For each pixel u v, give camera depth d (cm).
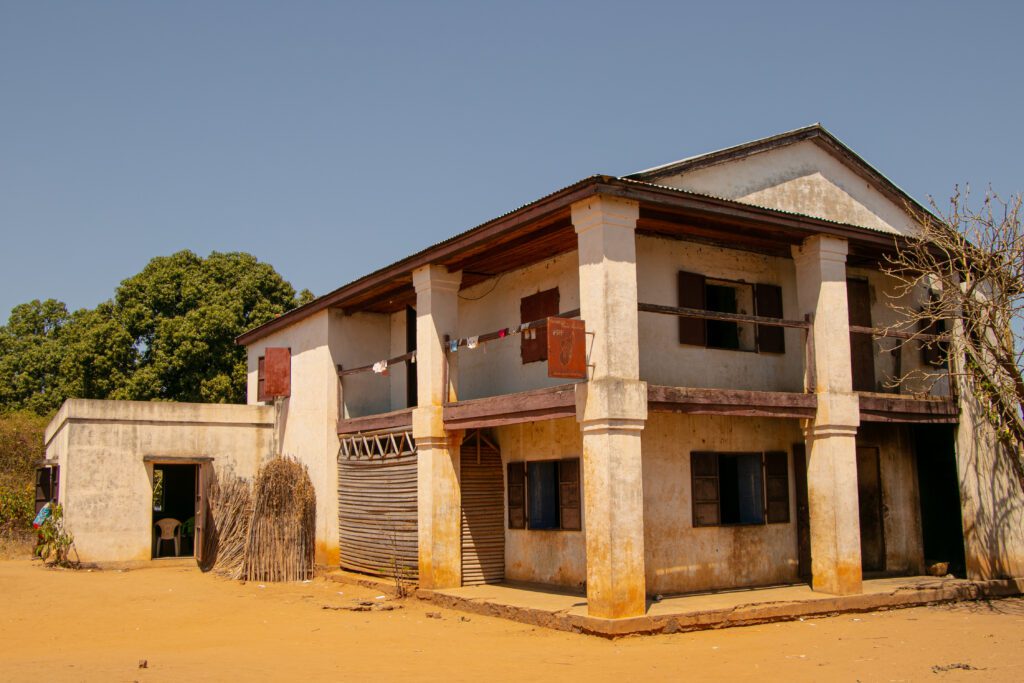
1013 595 1456
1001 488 1493
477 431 1518
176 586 1619
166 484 2389
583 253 1165
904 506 1577
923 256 1442
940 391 1560
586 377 1140
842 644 1036
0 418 2905
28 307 3522
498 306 1589
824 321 1334
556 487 1440
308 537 1773
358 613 1325
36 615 1291
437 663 927
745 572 1380
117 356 2967
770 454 1444
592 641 1062
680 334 1354
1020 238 1323
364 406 1855
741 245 1418
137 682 801
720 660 938
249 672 864
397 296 1727
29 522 2270
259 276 3141
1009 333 1355
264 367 1955
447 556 1440
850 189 1531
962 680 835
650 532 1296
